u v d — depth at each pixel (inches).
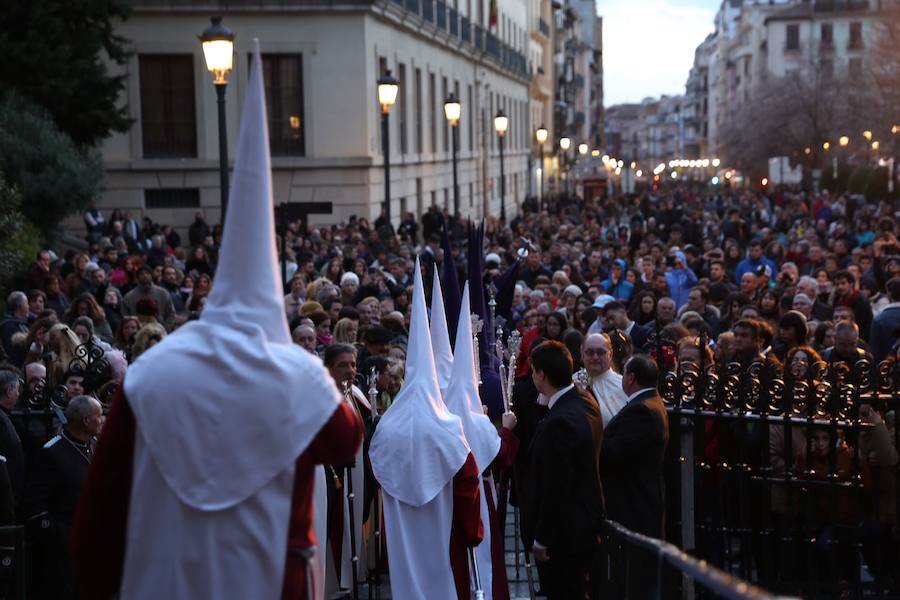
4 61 963.3
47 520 279.7
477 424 301.1
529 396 390.0
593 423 262.2
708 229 1262.3
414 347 278.4
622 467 277.0
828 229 1197.1
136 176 1249.4
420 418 273.0
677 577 182.2
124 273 757.9
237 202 148.3
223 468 143.8
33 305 560.1
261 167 148.5
